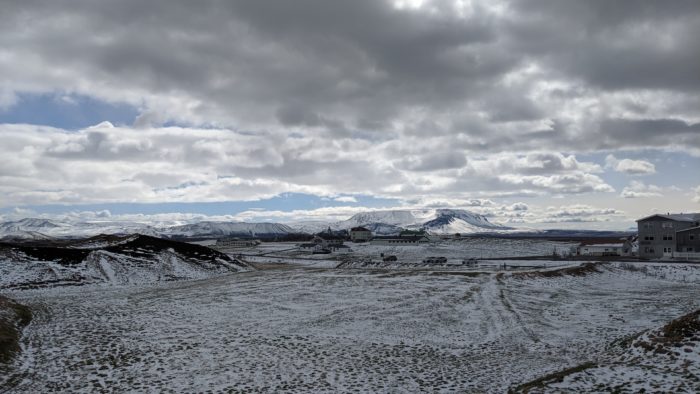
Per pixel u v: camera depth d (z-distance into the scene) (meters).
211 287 57.12
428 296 48.34
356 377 23.53
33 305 42.75
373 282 59.88
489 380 22.77
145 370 24.42
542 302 45.56
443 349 29.00
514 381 22.39
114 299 47.53
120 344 29.44
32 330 32.41
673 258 91.88
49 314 38.59
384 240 176.12
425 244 161.12
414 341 31.05
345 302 45.41
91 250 70.25
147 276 65.50
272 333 33.09
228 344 29.95
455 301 45.38
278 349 28.88
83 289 55.31
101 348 28.34
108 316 38.34
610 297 49.50
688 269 70.06
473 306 42.97
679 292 53.47
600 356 25.92
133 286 58.97
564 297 49.03
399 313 40.00
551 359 26.28
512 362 25.92
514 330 33.88
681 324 25.66
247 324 35.97
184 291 53.66
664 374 20.55
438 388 21.75
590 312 40.62
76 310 40.75
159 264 71.44
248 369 24.80
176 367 25.02
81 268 62.94
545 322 36.53
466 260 90.06
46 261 62.59
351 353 28.08
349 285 57.41
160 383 22.47
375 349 29.02
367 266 89.00
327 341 30.95
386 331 33.81
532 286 56.28
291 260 110.00
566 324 35.78
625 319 37.44
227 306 43.56
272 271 78.62
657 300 47.31
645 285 60.31
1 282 53.75
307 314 39.81
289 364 25.75
